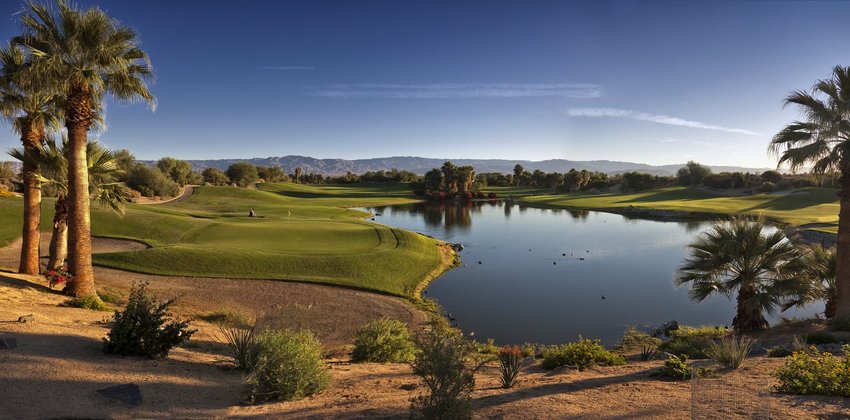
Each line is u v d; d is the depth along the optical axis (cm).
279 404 711
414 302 2570
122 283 2355
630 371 962
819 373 637
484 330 2303
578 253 4547
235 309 2039
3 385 590
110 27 1598
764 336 1395
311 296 2389
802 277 1549
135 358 835
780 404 568
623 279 3438
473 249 4762
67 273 1650
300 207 8512
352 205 10350
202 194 9500
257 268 2864
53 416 526
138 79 1708
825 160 1498
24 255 2002
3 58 1702
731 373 770
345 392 801
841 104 1458
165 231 4044
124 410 585
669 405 611
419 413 611
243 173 13488
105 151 2122
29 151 1938
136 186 8512
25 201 1992
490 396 733
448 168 13638
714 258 1595
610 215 8550
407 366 1155
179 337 893
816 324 1416
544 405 640
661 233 6025
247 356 874
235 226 4456
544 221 7550
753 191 11556
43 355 742
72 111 1596
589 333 2269
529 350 1541
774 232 1592
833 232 4631
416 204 11350
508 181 19512
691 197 11781
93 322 1157
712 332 1702
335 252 3394
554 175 17062
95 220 4031
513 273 3616
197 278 2602
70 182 1631
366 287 2669
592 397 683
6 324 920
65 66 1522
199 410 638
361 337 1327
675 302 2831
